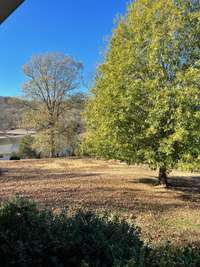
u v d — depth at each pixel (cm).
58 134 2727
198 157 986
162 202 977
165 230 689
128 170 1698
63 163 2003
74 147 2750
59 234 358
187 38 1048
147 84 1014
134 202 940
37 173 1496
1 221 375
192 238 638
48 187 1098
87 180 1292
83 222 377
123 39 1148
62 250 346
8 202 418
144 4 1113
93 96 1336
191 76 980
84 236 356
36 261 341
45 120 2723
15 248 340
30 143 2784
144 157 1080
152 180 1354
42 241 350
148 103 1042
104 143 1152
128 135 1077
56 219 389
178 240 620
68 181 1252
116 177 1409
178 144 1018
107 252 335
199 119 959
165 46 1037
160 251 296
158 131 1033
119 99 1054
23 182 1206
